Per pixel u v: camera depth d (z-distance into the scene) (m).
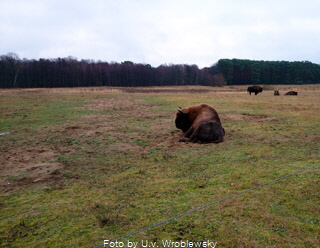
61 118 16.17
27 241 3.65
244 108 20.66
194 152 8.25
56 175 6.46
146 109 20.66
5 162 7.63
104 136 11.13
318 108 19.83
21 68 75.50
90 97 30.30
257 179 5.70
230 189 5.20
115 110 20.05
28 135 11.40
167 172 6.38
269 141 9.62
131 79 94.06
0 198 5.16
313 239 3.46
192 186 5.42
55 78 78.00
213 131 9.59
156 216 4.21
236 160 7.24
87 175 6.39
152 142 9.96
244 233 3.65
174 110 20.06
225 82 108.25
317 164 6.67
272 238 3.52
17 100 26.23
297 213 4.16
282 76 123.62
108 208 4.55
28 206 4.75
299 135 10.60
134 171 6.54
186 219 4.07
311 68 130.50
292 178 5.66
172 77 103.12
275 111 18.61
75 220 4.19
